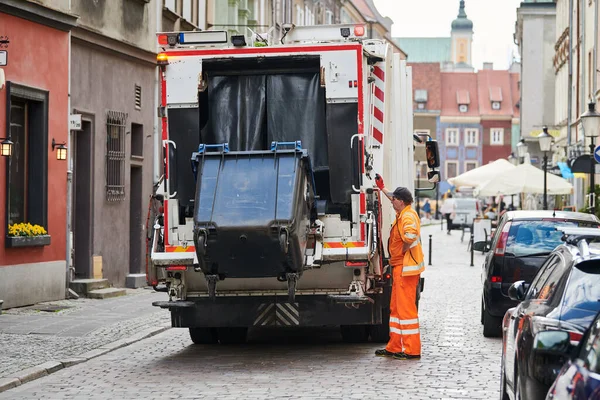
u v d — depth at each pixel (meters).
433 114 164.12
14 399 12.37
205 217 13.94
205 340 17.56
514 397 9.67
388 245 16.22
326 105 14.98
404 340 15.55
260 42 16.92
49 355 15.72
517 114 164.00
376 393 12.43
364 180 14.98
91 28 25.75
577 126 55.25
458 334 18.89
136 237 29.30
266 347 17.11
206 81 15.57
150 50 29.69
